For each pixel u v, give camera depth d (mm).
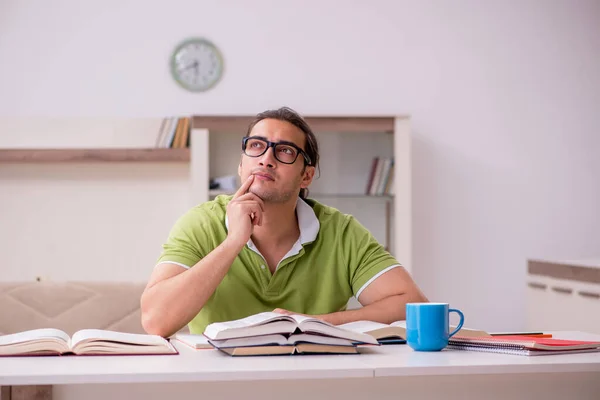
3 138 4453
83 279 4539
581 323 3098
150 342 1387
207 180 4363
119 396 1186
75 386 1176
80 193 4551
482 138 4770
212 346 1452
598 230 4801
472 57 4773
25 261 4516
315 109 4699
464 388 1283
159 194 4590
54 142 4473
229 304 1904
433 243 4734
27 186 4535
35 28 4570
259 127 1887
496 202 4766
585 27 4840
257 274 1913
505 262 4758
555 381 1321
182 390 1198
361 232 2037
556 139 4820
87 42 4598
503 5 4797
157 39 4633
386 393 1256
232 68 4660
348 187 4406
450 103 4758
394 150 4422
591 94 4840
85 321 2447
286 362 1255
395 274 1939
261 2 4684
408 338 1440
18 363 1251
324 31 4711
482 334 1574
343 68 4711
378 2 4738
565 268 3238
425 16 4754
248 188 1842
